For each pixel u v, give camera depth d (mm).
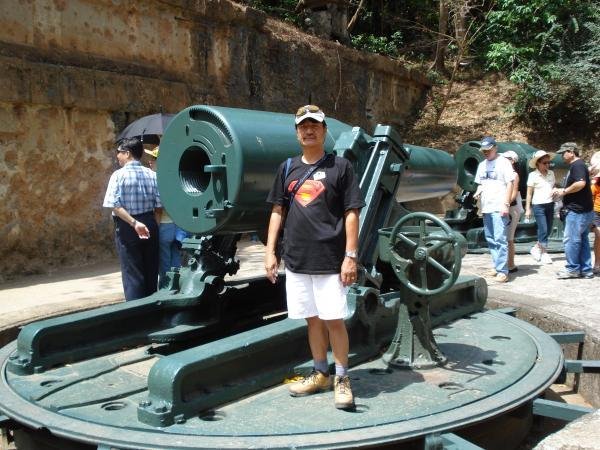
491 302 6410
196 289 4688
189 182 4332
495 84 20016
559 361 4250
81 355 4383
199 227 4250
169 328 4668
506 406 3500
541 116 18109
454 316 5246
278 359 3910
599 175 8609
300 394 3641
